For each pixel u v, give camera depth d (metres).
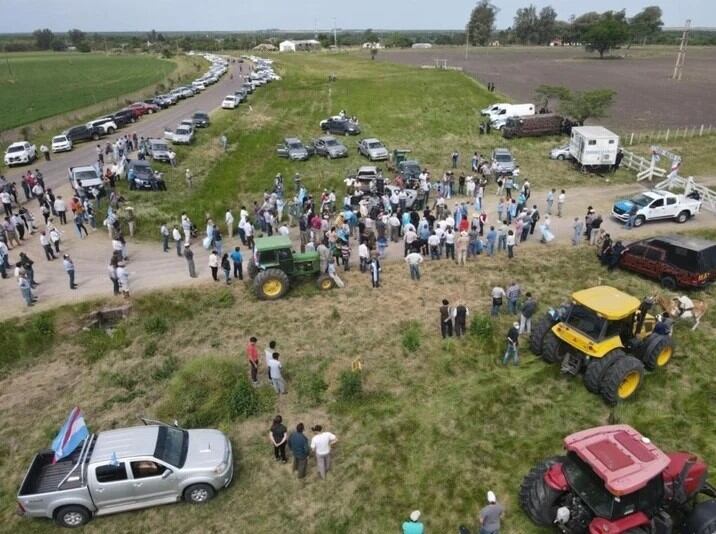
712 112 56.38
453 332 17.72
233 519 11.34
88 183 30.92
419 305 19.80
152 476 11.41
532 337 16.05
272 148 44.22
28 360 17.72
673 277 20.12
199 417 14.28
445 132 49.22
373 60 117.81
